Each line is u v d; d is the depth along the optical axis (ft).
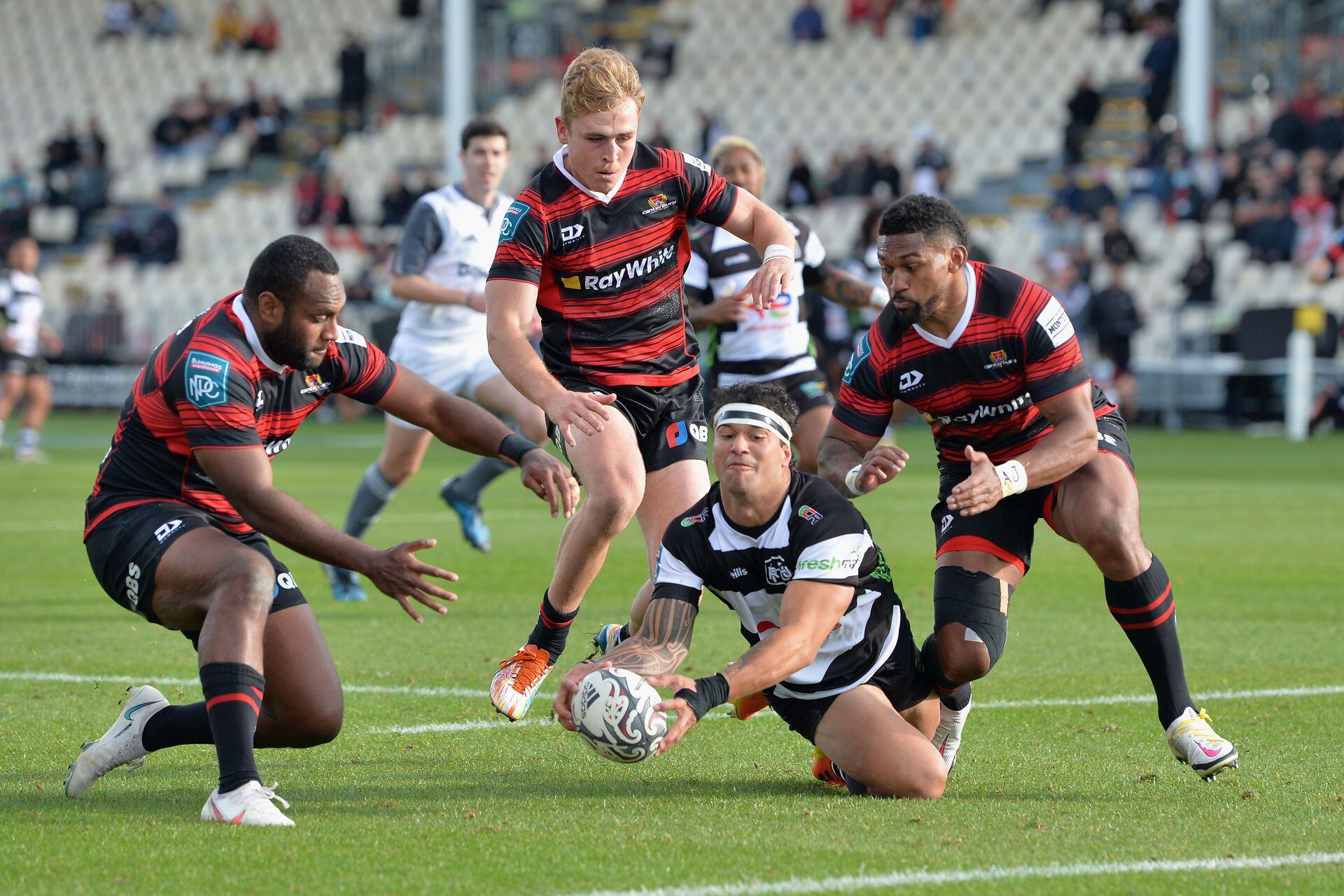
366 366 51.90
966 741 57.77
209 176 368.68
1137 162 305.12
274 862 40.60
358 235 324.39
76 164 366.02
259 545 51.52
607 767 53.57
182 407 47.29
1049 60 342.85
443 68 380.37
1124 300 264.52
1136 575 52.01
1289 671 71.36
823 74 355.97
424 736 58.75
